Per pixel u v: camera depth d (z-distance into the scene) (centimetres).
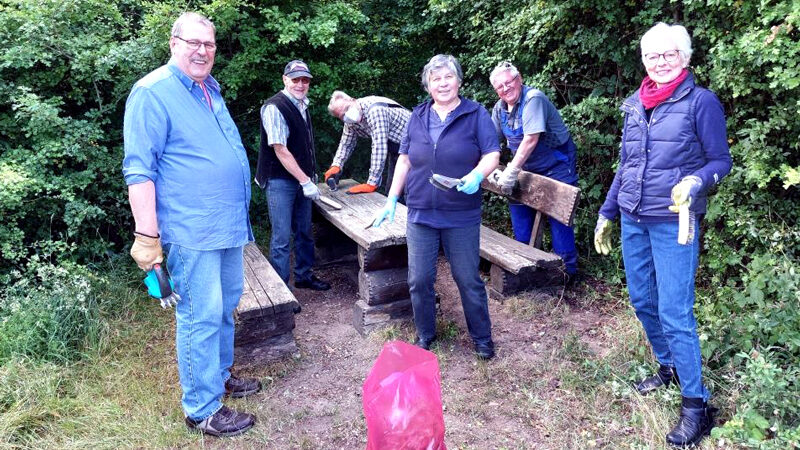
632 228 277
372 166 469
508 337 379
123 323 405
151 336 395
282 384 338
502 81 414
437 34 719
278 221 437
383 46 718
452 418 298
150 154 249
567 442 274
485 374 334
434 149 312
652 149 258
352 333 401
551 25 484
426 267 336
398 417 124
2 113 464
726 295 349
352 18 600
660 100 253
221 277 295
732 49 342
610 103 483
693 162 253
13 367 321
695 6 362
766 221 353
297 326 416
